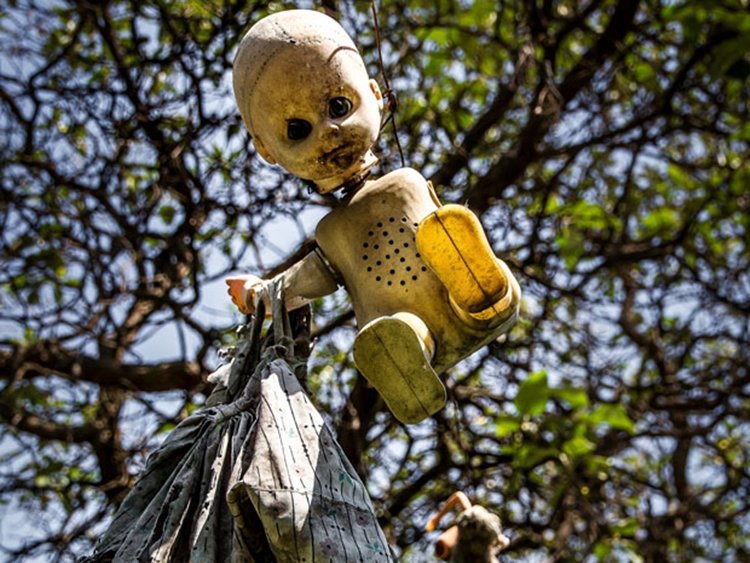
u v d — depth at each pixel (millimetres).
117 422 7094
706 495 8703
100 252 6938
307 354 2746
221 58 6656
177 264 7148
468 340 2611
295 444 2395
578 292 7543
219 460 2490
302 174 2682
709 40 7289
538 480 7340
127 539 2473
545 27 7406
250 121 2680
